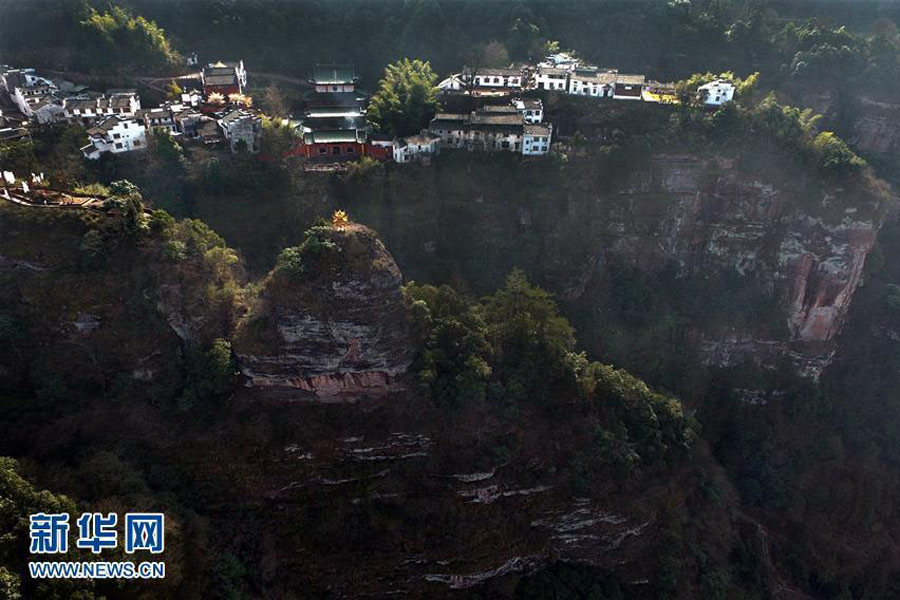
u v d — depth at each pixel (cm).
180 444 6719
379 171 10175
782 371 10638
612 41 13738
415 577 6869
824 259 10056
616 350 9919
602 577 7538
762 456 9894
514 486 7256
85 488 6034
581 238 10444
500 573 7169
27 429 6550
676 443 8156
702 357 10581
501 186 10450
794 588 8750
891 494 9925
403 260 10044
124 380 6919
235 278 7825
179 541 6003
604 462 7469
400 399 7256
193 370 6975
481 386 7225
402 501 7025
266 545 6681
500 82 11925
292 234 9694
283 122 10338
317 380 7144
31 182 8075
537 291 8219
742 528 9012
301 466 6925
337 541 6831
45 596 4997
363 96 12450
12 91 11031
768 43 13262
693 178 10406
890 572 9225
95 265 7069
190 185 9544
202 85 12031
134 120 9600
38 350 6944
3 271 7062
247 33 13550
